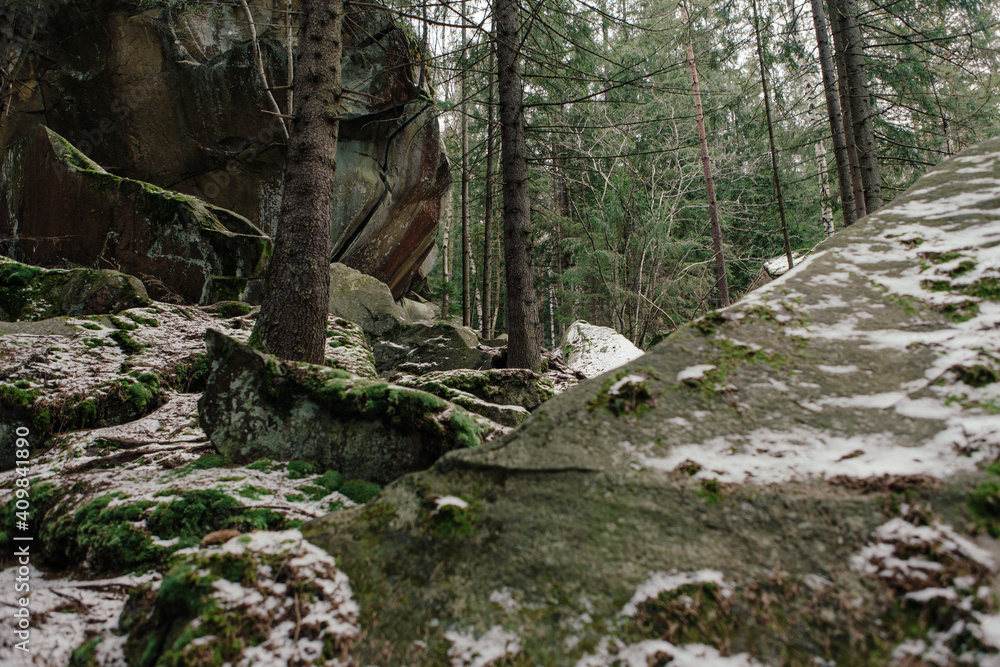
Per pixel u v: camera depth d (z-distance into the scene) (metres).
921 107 10.02
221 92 8.82
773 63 10.03
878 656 1.21
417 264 13.03
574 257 15.02
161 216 6.88
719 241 11.36
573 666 1.33
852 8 7.98
